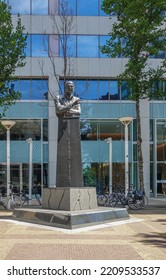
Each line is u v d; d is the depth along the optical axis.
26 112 29.98
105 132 30.27
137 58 21.14
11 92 20.05
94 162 29.88
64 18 27.88
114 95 30.61
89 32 30.30
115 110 30.48
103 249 8.57
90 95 30.42
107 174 29.86
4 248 8.61
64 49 25.86
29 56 29.72
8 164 20.30
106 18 30.41
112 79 30.67
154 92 21.52
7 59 18.72
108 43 22.81
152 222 13.45
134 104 30.55
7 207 19.03
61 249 8.52
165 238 10.12
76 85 30.38
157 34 20.39
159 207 20.27
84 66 30.09
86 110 30.27
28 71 29.66
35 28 29.88
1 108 29.45
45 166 29.84
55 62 29.73
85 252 8.21
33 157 29.75
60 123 14.46
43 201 14.47
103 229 11.61
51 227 11.91
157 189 30.89
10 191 20.72
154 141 31.03
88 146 29.98
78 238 9.98
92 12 30.45
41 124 30.02
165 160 31.06
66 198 13.30
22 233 10.76
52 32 29.94
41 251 8.28
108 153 30.03
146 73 21.88
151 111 31.17
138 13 19.97
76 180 14.16
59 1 30.09
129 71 20.91
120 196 19.75
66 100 14.53
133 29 20.30
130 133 30.33
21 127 29.86
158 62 30.42
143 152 30.42
